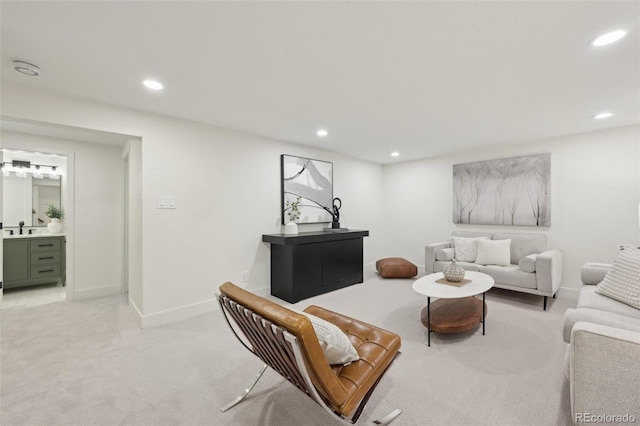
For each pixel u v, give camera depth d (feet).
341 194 15.78
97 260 12.48
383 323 9.27
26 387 5.94
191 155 9.96
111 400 5.55
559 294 12.01
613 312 6.05
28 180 14.21
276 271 12.12
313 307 7.11
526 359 6.93
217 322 9.43
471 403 5.41
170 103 8.31
